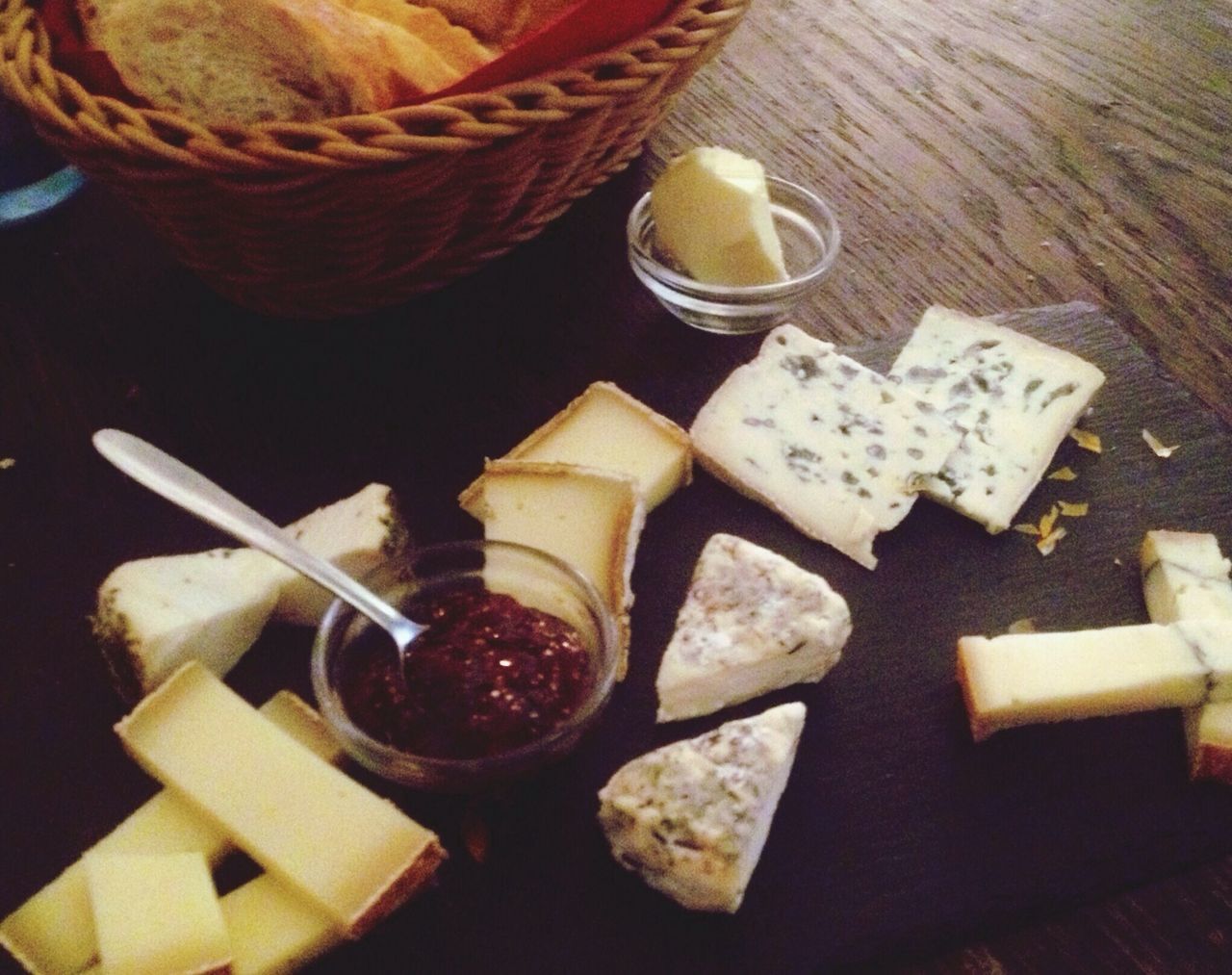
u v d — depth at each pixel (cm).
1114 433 119
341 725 84
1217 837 87
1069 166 156
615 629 91
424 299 133
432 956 80
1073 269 140
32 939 77
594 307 132
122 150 93
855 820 88
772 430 116
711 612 98
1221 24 188
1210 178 154
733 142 159
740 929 82
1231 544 108
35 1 112
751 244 123
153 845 83
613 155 129
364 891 77
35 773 89
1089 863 85
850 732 94
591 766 91
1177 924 83
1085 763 92
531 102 100
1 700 94
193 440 115
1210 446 117
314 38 94
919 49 181
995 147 159
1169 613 100
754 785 82
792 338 125
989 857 86
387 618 90
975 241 143
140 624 90
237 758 84
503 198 111
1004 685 92
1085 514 111
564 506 105
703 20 112
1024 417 118
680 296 126
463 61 112
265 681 96
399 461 114
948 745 93
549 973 79
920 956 81
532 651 89
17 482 111
